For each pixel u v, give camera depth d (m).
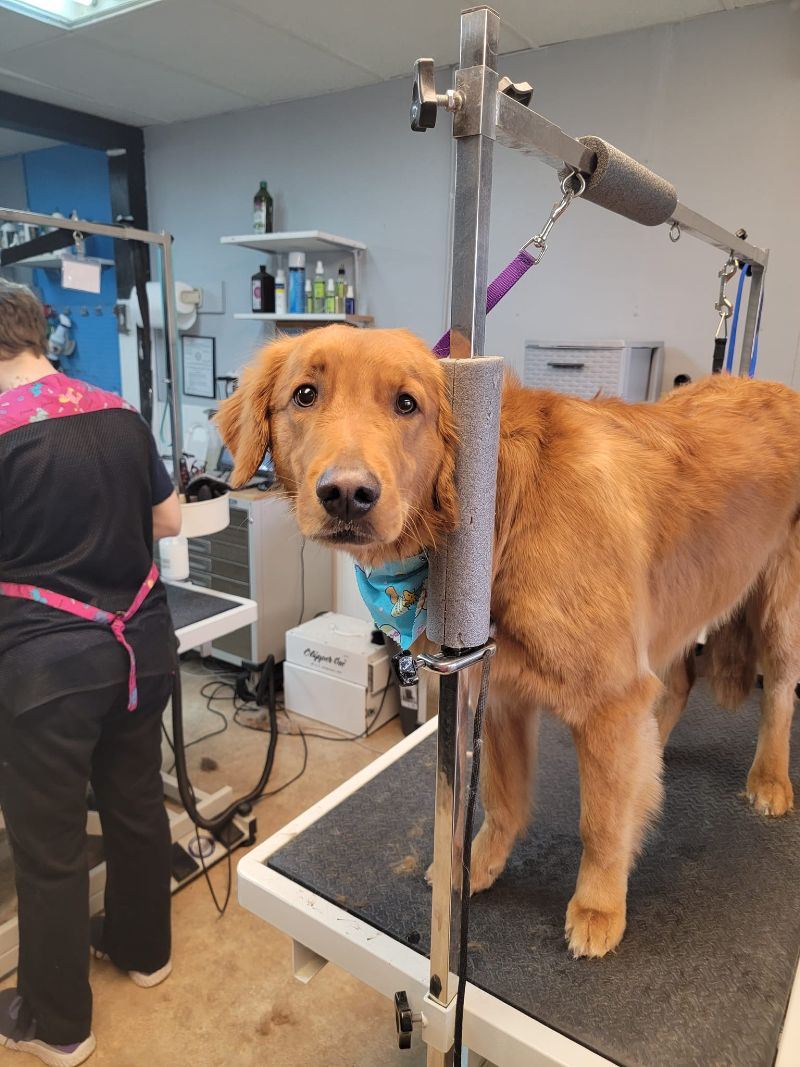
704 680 1.87
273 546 3.38
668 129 2.73
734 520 1.20
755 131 2.57
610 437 1.06
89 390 1.60
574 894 1.04
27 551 1.51
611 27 2.71
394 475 0.80
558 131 0.76
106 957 1.97
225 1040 1.75
